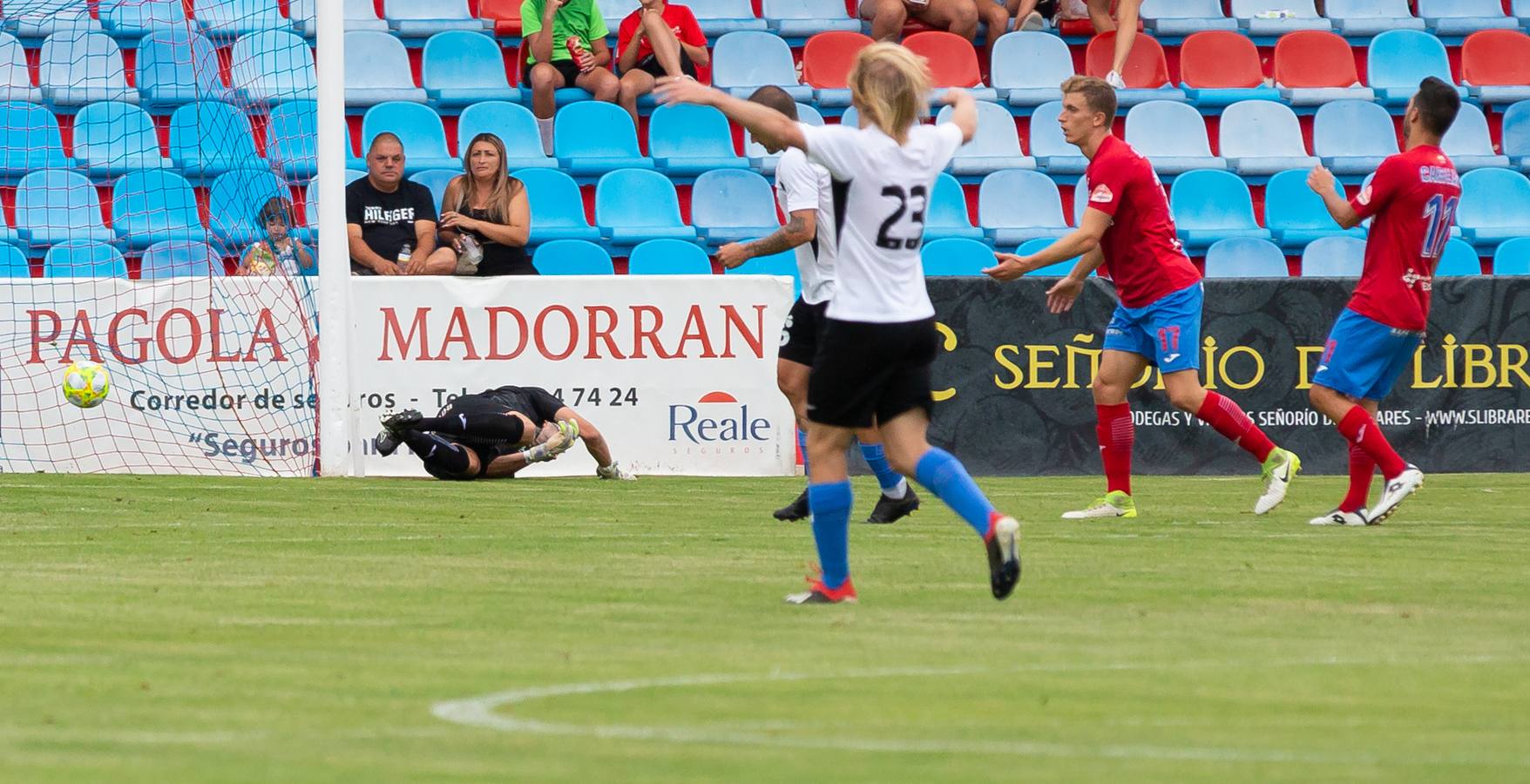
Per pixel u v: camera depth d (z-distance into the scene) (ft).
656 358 122.31
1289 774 34.22
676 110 157.79
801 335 88.53
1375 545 80.18
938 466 56.24
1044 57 167.53
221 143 145.07
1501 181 159.53
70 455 119.44
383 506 97.04
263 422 120.47
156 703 41.22
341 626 53.62
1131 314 93.40
